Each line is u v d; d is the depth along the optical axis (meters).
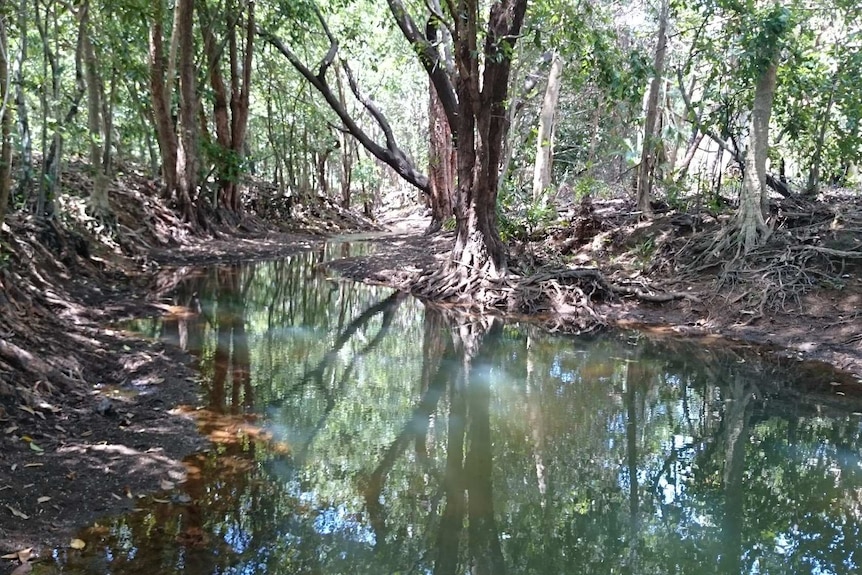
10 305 7.66
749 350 10.12
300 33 20.72
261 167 41.50
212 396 7.26
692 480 6.01
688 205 16.25
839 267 11.59
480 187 13.40
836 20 17.84
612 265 14.84
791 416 7.55
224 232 22.69
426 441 6.62
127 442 5.76
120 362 7.87
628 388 8.46
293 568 4.27
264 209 28.38
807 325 10.62
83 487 4.92
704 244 13.60
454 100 16.33
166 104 19.34
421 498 5.43
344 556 4.47
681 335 11.07
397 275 15.72
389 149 22.19
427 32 15.67
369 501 5.28
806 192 16.08
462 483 5.76
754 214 12.62
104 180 15.55
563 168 27.12
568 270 13.28
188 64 19.34
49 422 5.85
